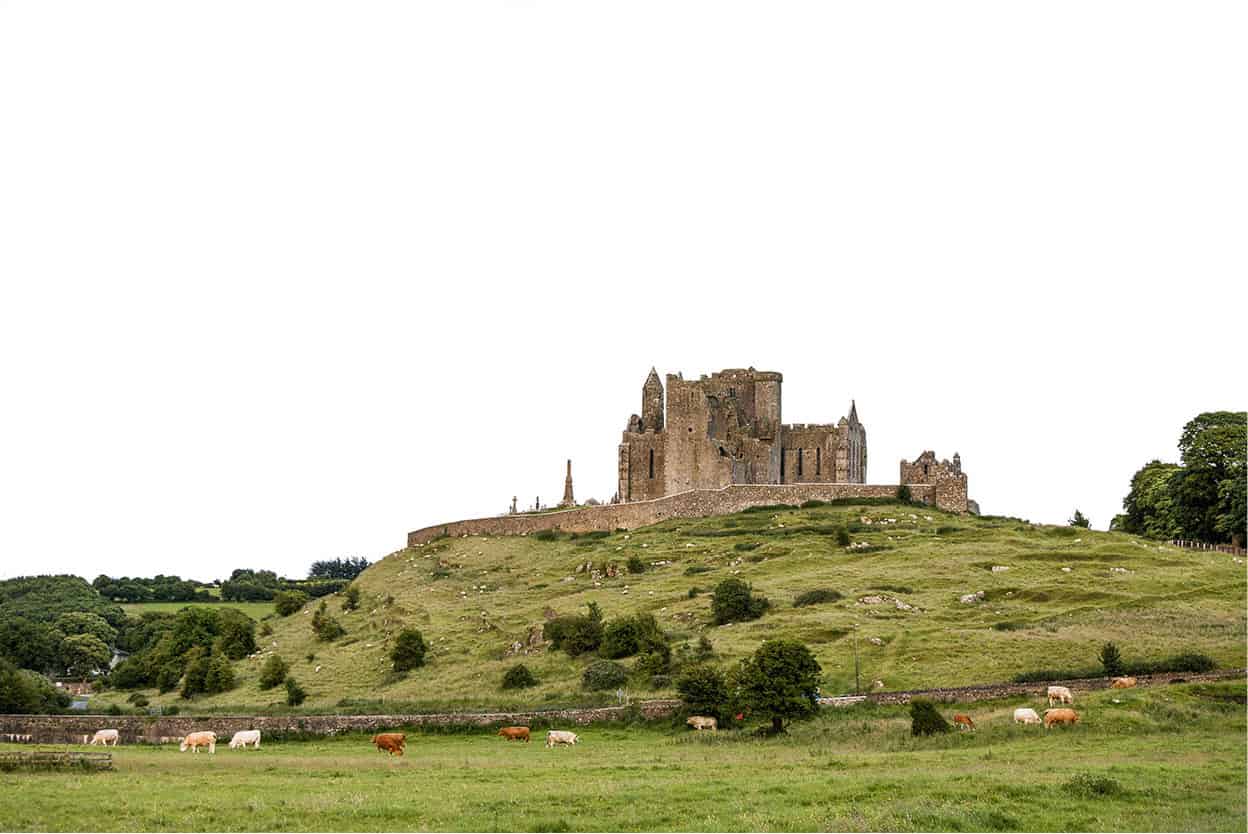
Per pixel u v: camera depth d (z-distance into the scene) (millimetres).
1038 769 74500
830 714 102500
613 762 83938
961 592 146000
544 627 143625
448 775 77562
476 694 126875
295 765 82750
